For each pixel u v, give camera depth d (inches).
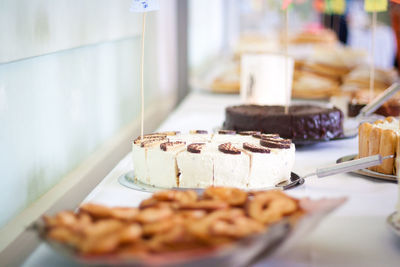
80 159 70.6
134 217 31.9
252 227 30.3
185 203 34.8
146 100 118.7
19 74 51.0
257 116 69.6
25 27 50.4
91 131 75.7
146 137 55.6
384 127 56.1
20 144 51.1
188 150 49.5
